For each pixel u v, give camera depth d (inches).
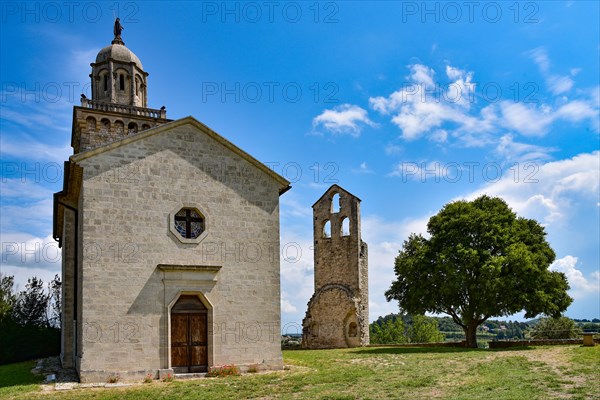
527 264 1393.9
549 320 2728.8
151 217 918.4
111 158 906.1
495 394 635.5
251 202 1007.6
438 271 1489.9
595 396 602.5
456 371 861.2
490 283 1384.1
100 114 1293.1
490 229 1493.6
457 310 1565.0
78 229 985.5
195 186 964.0
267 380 807.7
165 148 952.3
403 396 649.0
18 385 813.2
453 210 1569.9
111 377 836.0
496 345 1557.6
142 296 886.4
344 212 1815.9
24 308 1669.5
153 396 695.1
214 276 944.9
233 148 1005.2
